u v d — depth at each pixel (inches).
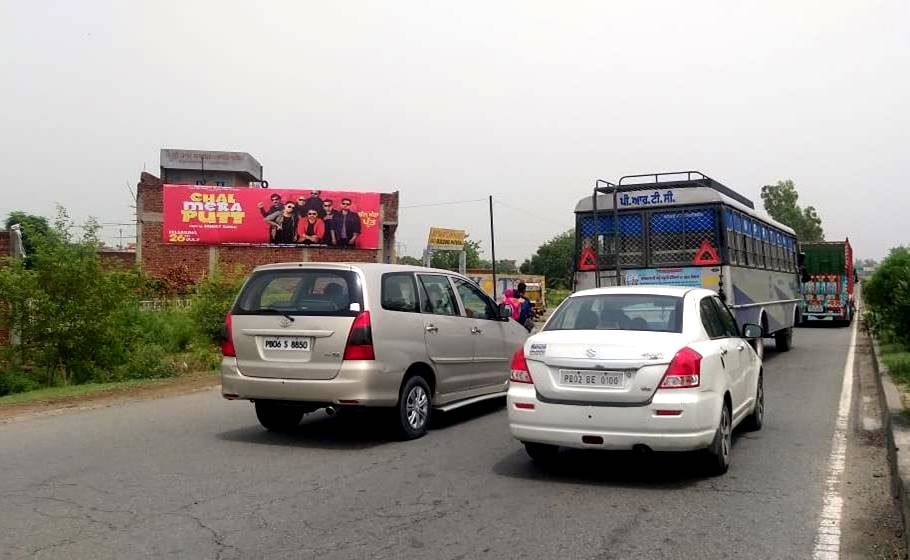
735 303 538.3
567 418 253.9
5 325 548.7
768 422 379.2
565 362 256.7
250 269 1530.5
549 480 266.2
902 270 535.8
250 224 1531.7
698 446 248.2
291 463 291.4
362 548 197.0
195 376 581.0
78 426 370.6
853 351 776.3
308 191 1551.4
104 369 580.4
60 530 210.7
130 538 204.2
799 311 875.4
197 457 301.7
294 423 372.2
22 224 582.2
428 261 1690.5
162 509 230.5
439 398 361.1
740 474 274.2
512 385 268.7
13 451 311.9
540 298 1643.7
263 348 323.9
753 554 193.3
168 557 190.5
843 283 1202.0
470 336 386.6
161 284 1075.3
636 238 548.1
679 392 246.1
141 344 621.9
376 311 321.7
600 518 222.4
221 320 691.4
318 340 315.6
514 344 433.7
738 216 566.9
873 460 296.5
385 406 322.0
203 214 1518.2
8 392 534.6
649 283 541.0
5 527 213.3
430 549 196.2
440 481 264.7
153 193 1519.4
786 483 262.1
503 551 194.7
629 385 248.4
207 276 732.0
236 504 236.1
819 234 2992.1
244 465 287.9
